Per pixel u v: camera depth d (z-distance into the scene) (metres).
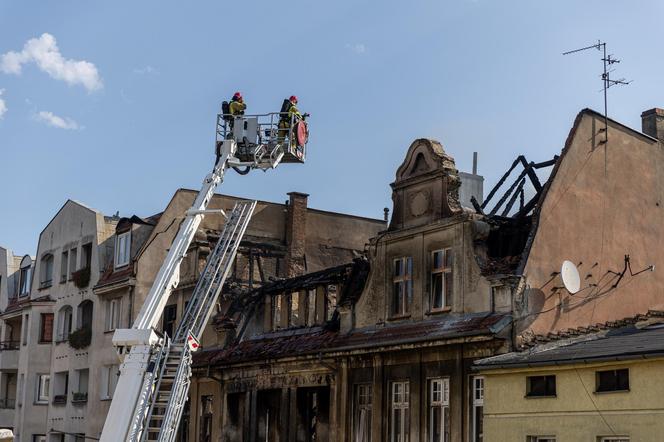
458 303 30.27
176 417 25.70
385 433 31.77
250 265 45.97
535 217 29.52
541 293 28.94
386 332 32.44
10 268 68.12
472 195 35.00
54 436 56.06
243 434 38.69
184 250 28.41
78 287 55.66
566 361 25.06
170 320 46.09
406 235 32.72
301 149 32.16
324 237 50.78
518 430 26.23
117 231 52.50
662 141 36.16
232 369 40.06
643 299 31.91
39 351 58.22
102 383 51.59
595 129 31.92
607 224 31.48
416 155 33.00
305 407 36.38
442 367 29.95
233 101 31.78
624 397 23.92
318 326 36.75
